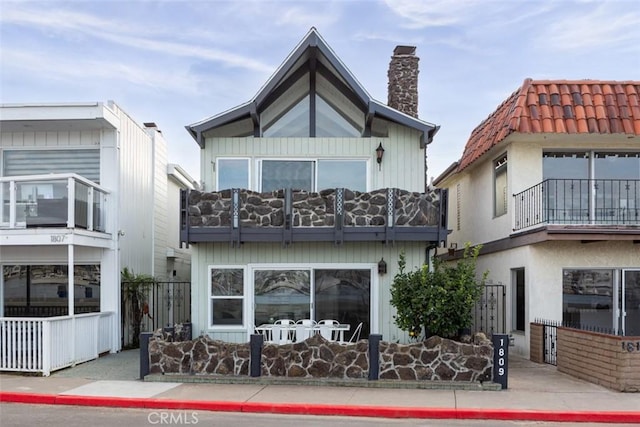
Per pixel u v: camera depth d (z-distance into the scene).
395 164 13.98
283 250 13.56
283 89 14.42
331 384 9.97
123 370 11.52
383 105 13.46
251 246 13.59
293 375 10.19
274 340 12.40
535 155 13.84
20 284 14.66
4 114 13.34
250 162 13.99
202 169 13.95
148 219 17.41
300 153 14.00
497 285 14.53
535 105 13.29
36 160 14.73
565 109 13.16
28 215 12.79
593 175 13.90
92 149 14.66
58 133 14.66
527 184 13.81
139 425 7.79
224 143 14.00
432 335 11.26
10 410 8.73
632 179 13.28
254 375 10.22
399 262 11.77
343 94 14.48
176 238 21.28
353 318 13.41
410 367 9.98
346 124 14.48
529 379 10.58
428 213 12.88
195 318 13.48
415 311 10.80
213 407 8.76
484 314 16.33
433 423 8.07
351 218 12.88
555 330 12.02
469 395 9.27
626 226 12.31
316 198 12.93
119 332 14.34
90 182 13.24
